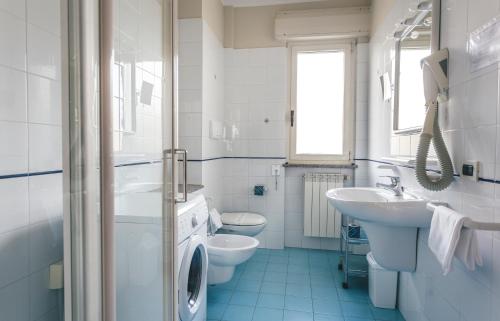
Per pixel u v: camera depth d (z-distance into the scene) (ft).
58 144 3.20
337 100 10.13
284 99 9.98
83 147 2.47
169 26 4.00
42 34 3.03
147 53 3.66
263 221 8.68
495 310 3.27
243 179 10.23
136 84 3.46
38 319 3.06
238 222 8.47
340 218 9.62
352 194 6.38
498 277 3.22
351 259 9.18
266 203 10.19
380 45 8.07
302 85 10.22
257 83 10.07
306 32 9.48
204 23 8.26
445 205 4.18
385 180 7.53
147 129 3.69
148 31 3.67
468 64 3.77
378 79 8.25
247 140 10.18
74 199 2.51
